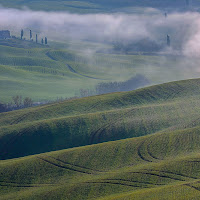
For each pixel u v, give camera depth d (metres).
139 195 176.75
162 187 184.75
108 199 179.12
